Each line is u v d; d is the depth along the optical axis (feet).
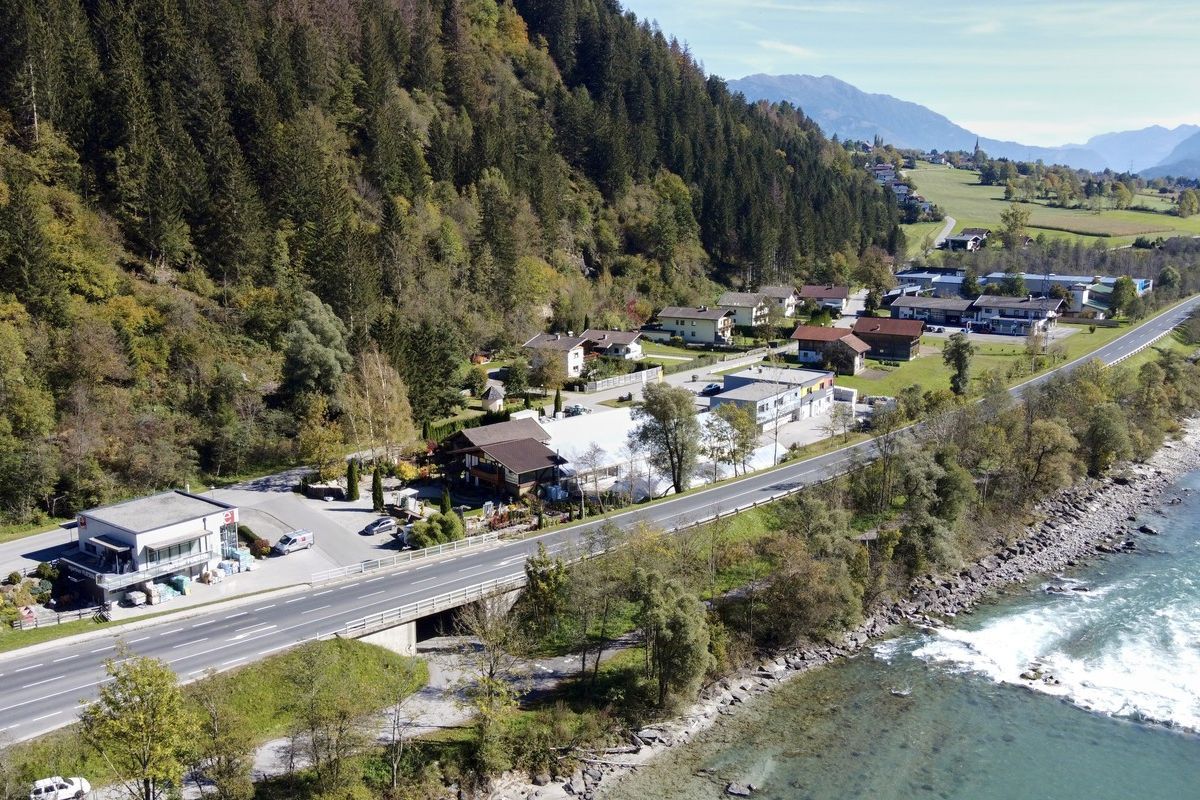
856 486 270.67
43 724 141.18
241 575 209.36
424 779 145.07
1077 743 165.58
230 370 293.23
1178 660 195.52
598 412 337.11
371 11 539.70
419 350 330.95
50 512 241.14
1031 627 213.87
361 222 413.80
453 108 568.41
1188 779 154.10
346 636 173.88
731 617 203.31
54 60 325.62
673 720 173.37
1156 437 361.51
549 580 186.50
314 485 271.28
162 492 250.37
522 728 161.89
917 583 236.02
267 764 143.23
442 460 297.33
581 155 618.85
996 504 281.54
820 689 186.80
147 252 331.98
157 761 119.55
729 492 273.95
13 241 264.11
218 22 412.77
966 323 590.55
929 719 174.50
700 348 523.29
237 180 336.70
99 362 264.52
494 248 453.99
